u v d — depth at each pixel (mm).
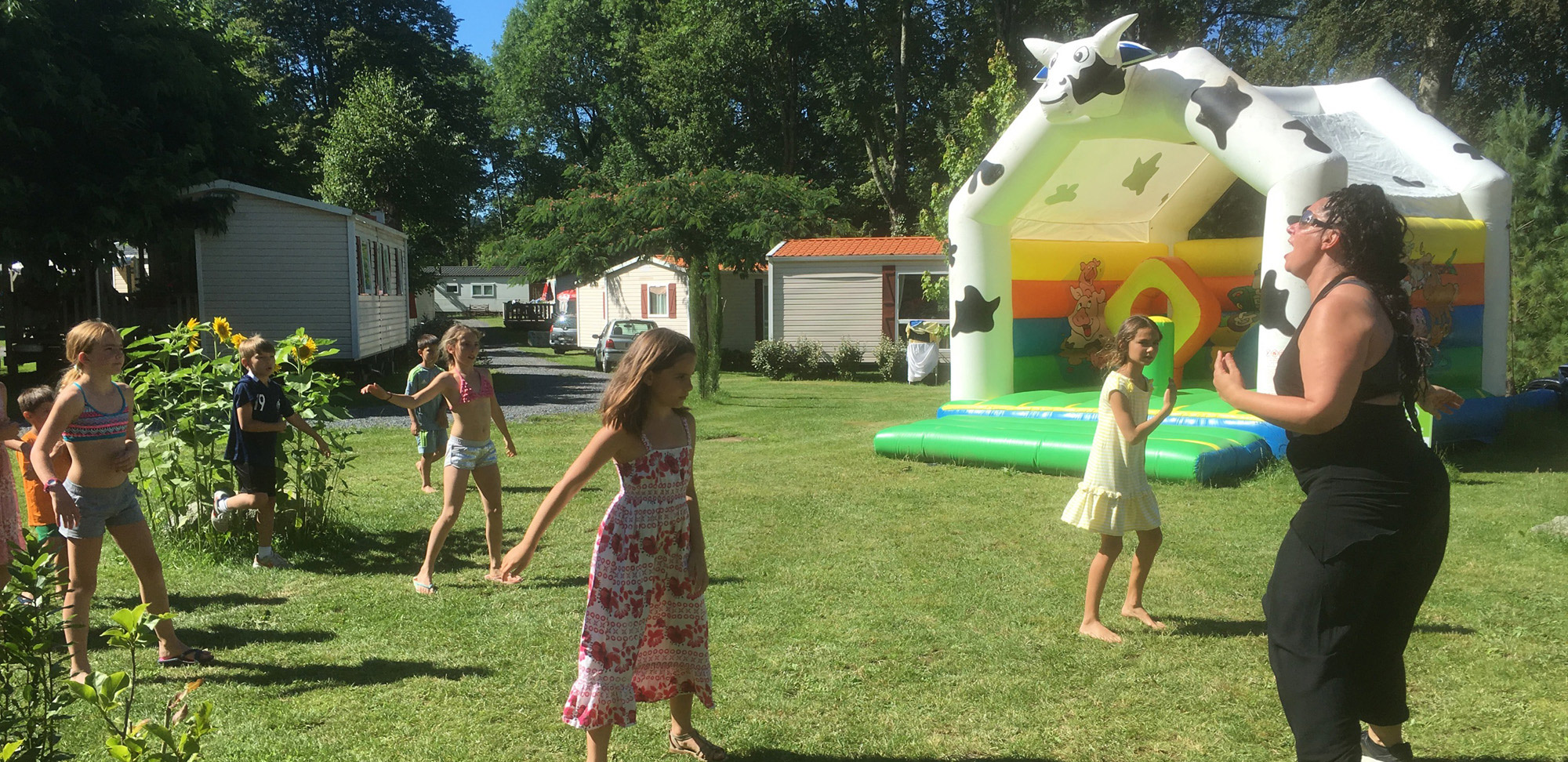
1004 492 8734
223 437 6938
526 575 6223
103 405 4348
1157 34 31859
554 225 22891
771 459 10867
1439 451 10062
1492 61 20984
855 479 9523
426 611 5457
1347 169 9156
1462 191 10875
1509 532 6797
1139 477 4875
